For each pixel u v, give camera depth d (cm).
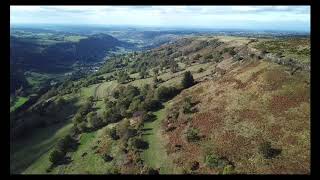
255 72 8550
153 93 10831
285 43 10569
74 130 9725
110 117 9944
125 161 7212
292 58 8181
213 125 7431
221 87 8994
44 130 10194
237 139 6600
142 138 8069
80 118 10225
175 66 16850
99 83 17075
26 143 9106
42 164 7912
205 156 6431
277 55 8794
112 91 14200
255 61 9362
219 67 11675
